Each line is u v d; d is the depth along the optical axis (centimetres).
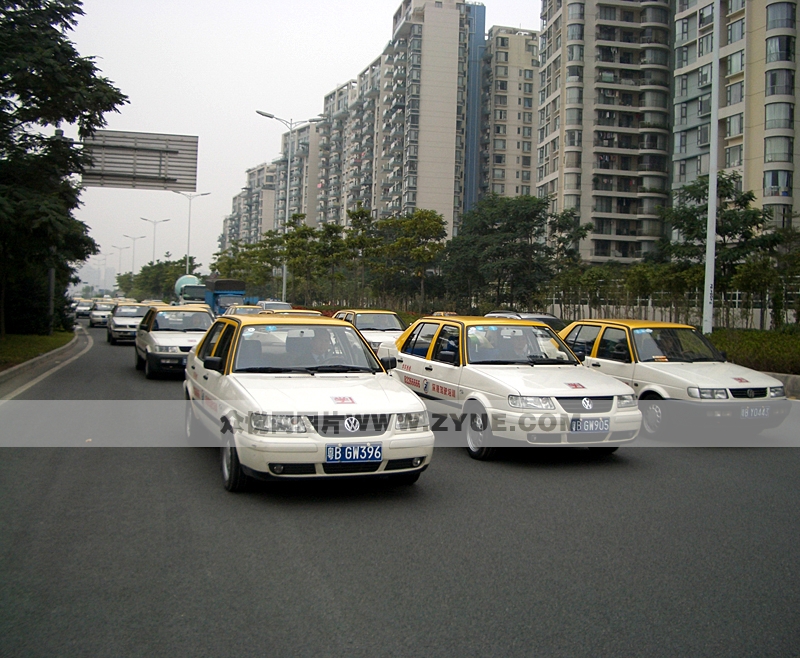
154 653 325
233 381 618
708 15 5112
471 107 8512
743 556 465
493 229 4209
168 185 2336
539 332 887
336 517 539
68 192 1577
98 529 502
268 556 452
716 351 973
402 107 8350
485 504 584
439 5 8106
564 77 6475
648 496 616
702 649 337
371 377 653
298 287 5791
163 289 9812
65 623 354
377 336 1602
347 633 347
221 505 566
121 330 2523
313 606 377
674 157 5478
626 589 407
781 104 4400
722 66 4834
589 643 341
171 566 432
